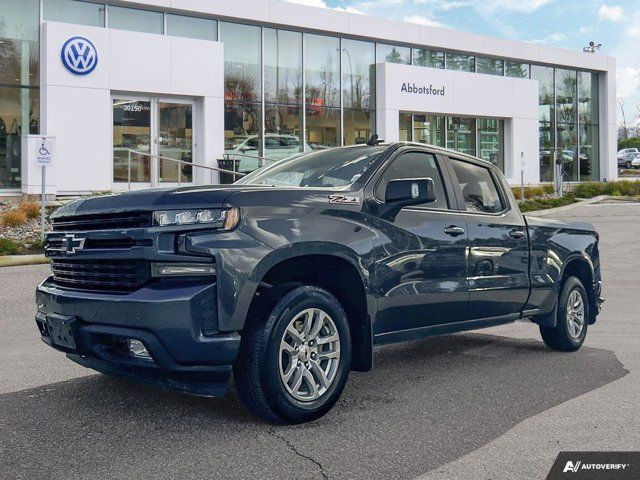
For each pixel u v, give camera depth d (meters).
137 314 4.18
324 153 5.86
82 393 5.34
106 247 4.53
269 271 4.71
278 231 4.45
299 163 5.79
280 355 4.41
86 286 4.64
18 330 8.00
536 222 6.69
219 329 4.19
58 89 20.00
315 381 4.65
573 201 28.28
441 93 28.95
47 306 4.77
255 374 4.35
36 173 19.28
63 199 19.66
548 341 7.01
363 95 27.19
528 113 32.31
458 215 5.82
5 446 4.19
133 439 4.31
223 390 4.30
